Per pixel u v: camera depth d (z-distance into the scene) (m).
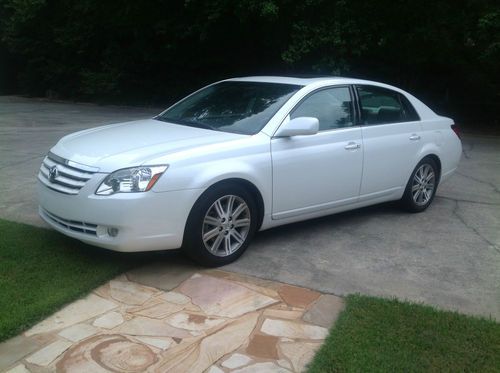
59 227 4.57
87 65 23.83
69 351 3.36
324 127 5.45
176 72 21.67
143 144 4.61
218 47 20.25
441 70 17.66
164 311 3.89
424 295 4.33
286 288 4.33
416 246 5.45
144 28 20.39
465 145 12.59
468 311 4.09
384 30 14.77
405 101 6.51
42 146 10.40
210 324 3.74
